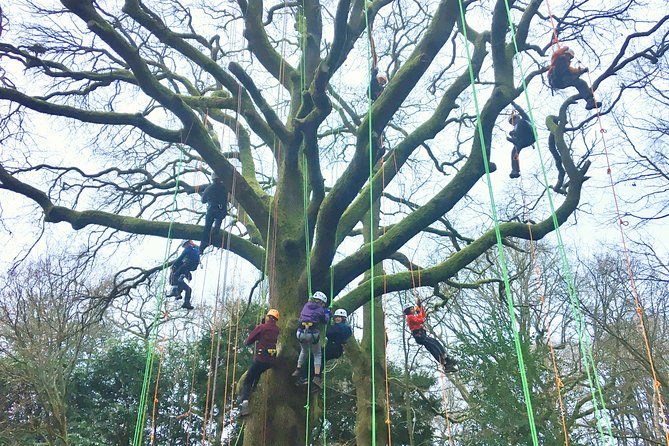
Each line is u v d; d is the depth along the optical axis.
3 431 15.66
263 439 9.16
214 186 10.27
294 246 10.27
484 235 10.69
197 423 19.09
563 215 10.50
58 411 15.30
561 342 19.25
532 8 9.20
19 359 17.08
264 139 11.42
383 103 8.74
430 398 20.34
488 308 18.03
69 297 16.55
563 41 11.79
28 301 16.39
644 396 17.92
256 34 11.35
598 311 18.72
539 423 15.26
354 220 11.29
